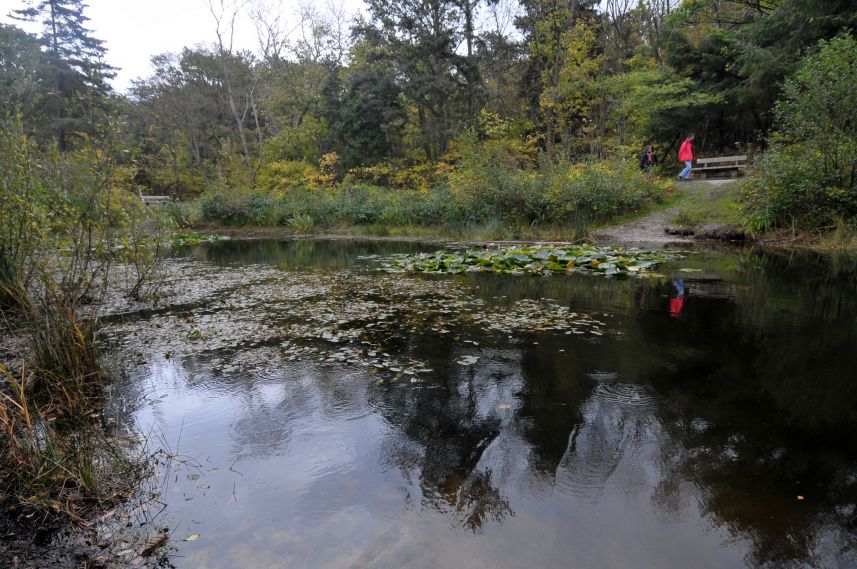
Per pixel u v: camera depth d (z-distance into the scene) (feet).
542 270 26.71
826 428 8.43
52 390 10.30
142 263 22.04
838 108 31.35
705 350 12.73
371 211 60.08
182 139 101.91
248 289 22.59
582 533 5.87
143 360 12.74
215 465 7.67
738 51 52.95
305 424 9.00
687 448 7.83
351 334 14.85
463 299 19.76
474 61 76.69
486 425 8.79
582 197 45.39
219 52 90.02
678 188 49.83
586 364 11.82
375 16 75.97
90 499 6.80
